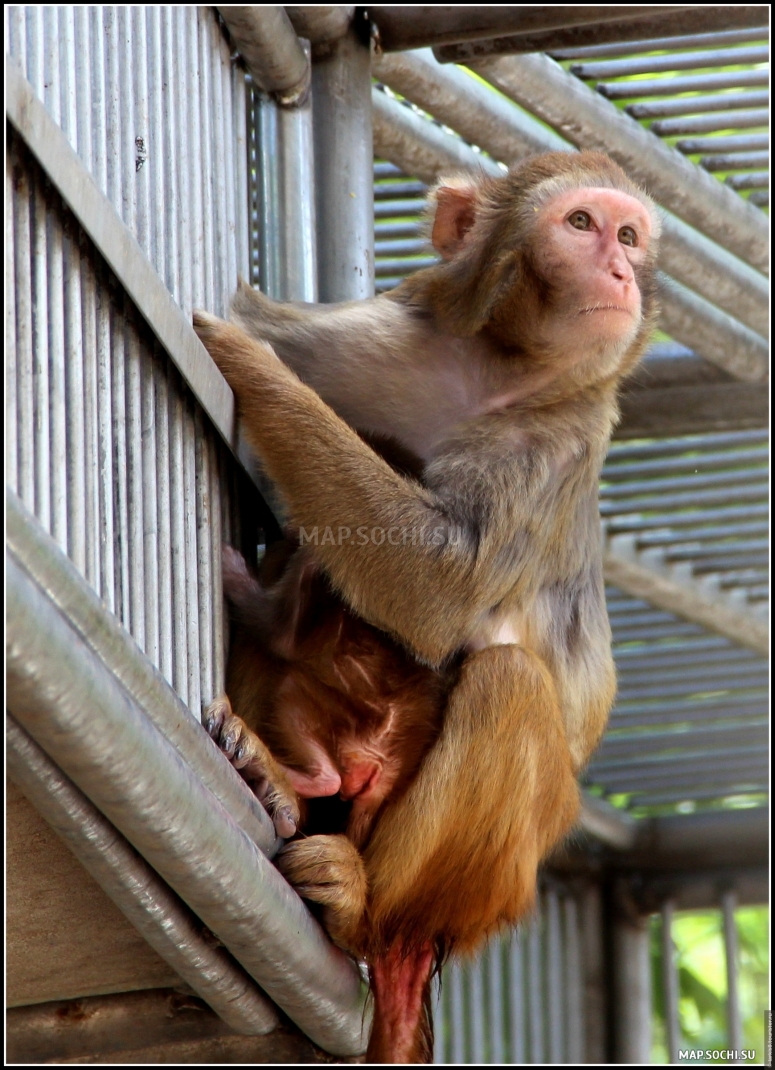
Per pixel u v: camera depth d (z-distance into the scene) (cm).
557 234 1491
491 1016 2711
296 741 1351
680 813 3047
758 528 2506
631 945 2948
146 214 1182
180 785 974
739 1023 2916
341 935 1265
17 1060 1363
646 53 1995
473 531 1373
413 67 1908
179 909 1098
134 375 1084
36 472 902
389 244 2256
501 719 1321
